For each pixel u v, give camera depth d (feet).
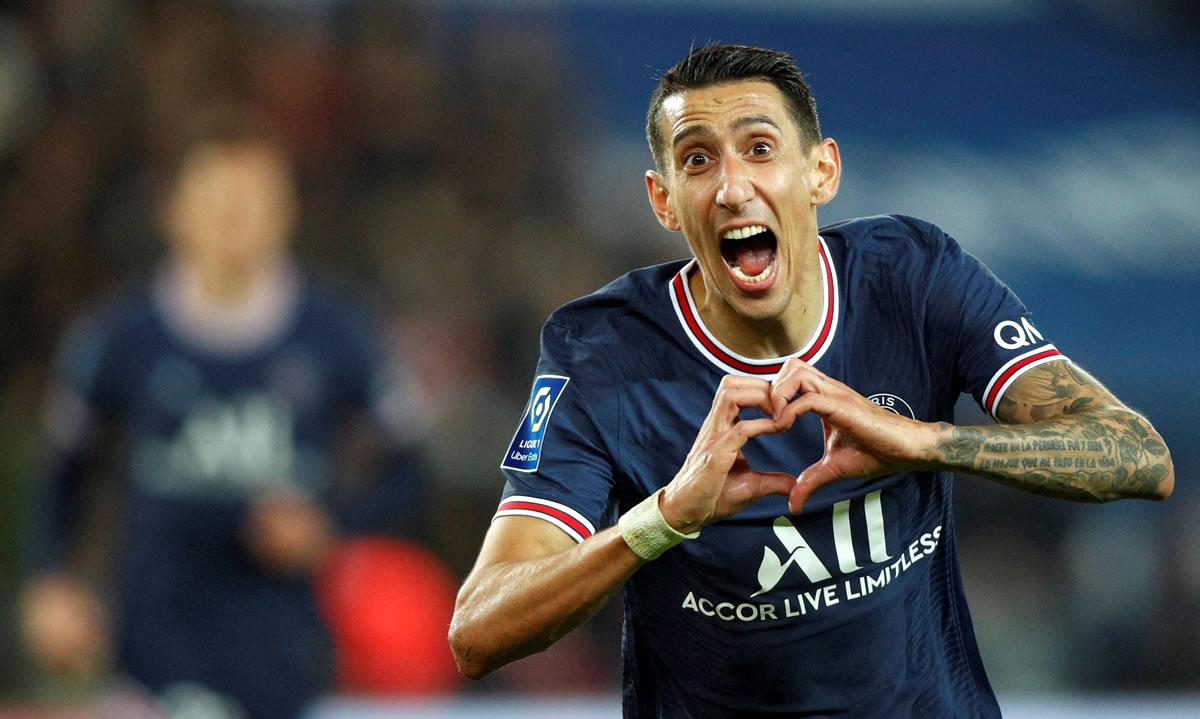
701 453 34.06
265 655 69.87
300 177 115.85
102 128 115.44
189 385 71.61
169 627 69.67
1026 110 131.95
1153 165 129.80
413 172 118.73
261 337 72.38
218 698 69.31
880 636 39.34
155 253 109.70
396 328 108.88
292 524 68.03
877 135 129.49
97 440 73.31
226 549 70.49
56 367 107.24
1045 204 126.52
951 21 134.10
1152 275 124.98
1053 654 107.14
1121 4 135.13
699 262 38.24
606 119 127.54
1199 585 109.40
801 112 37.88
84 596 74.43
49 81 118.11
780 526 37.96
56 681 86.43
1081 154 129.70
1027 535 111.55
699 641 39.78
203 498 70.59
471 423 103.35
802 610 38.70
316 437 72.90
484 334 111.24
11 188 112.88
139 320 72.33
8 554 92.43
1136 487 36.27
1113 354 123.03
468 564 99.60
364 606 82.33
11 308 108.68
